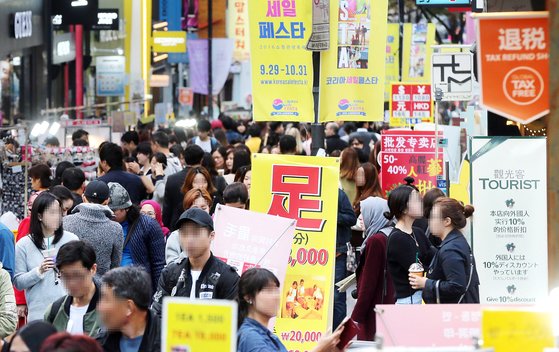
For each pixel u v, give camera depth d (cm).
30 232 2483
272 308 1777
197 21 10125
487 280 2553
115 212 2730
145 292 1681
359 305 2578
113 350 1695
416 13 10669
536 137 2542
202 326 1367
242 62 11131
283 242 2262
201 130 5350
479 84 1673
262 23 2805
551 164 1514
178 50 9244
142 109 8069
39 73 7244
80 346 1304
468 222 2695
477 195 2552
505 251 2552
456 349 1386
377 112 2842
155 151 4625
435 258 2292
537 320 1351
